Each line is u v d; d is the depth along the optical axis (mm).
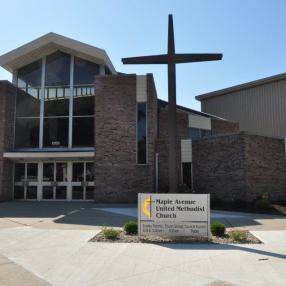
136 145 19734
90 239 8805
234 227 10938
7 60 21734
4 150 20859
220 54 10898
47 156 20375
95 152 19844
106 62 21172
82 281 5555
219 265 6406
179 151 20703
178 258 6926
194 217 8852
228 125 28781
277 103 31938
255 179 18250
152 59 11164
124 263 6578
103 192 19531
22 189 21547
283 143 20047
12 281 5566
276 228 10727
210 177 19406
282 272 5961
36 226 10930
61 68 22297
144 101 20047
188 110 29781
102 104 20141
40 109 22016
